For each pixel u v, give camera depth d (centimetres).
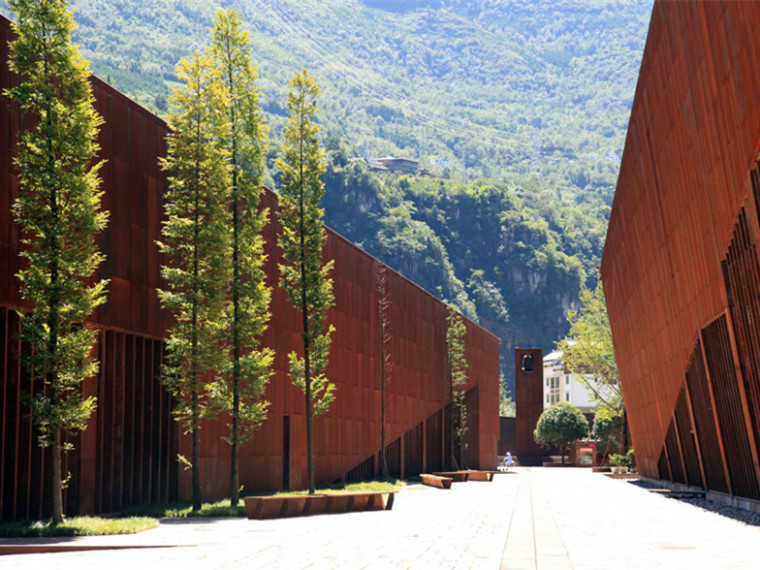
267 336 3122
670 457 3747
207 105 2317
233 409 2394
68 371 1753
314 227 2809
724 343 2303
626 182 3219
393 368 4850
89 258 1820
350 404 4088
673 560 1258
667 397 3394
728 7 1631
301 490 3309
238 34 2531
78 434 2078
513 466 8738
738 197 1839
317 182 2814
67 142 1806
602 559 1273
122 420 2258
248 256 2477
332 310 3869
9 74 1928
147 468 2389
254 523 1950
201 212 2320
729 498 2581
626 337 4159
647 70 2477
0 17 1903
